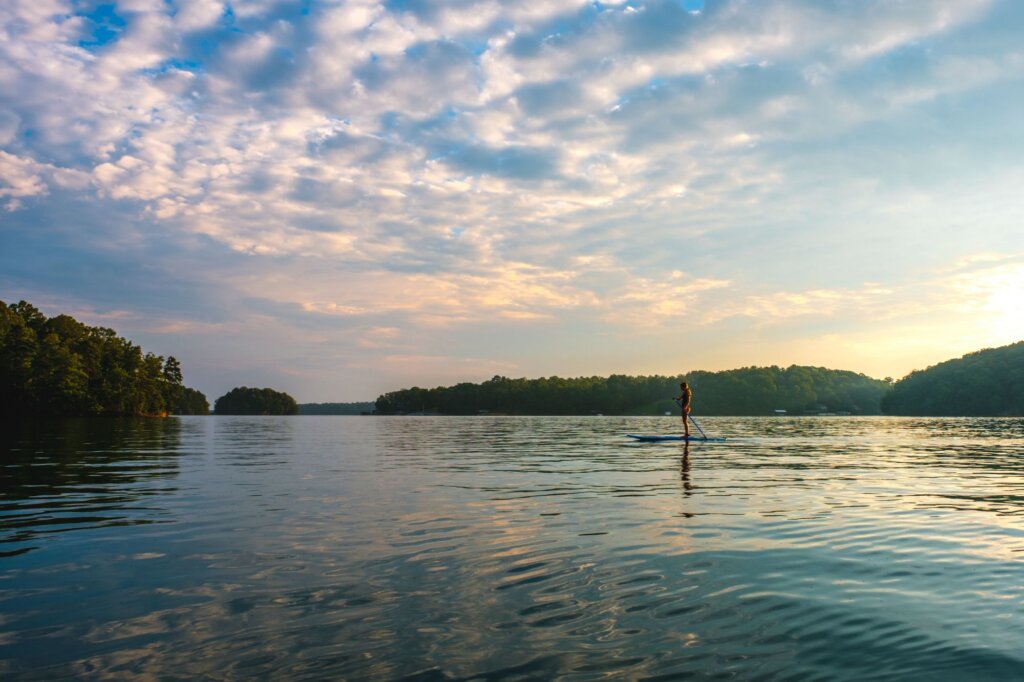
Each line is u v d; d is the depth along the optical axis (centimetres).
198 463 1469
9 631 361
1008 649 336
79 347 8319
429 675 305
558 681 300
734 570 489
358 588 441
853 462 1524
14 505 810
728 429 4209
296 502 830
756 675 307
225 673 307
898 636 356
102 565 504
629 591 436
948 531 643
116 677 302
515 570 486
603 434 3375
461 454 1783
